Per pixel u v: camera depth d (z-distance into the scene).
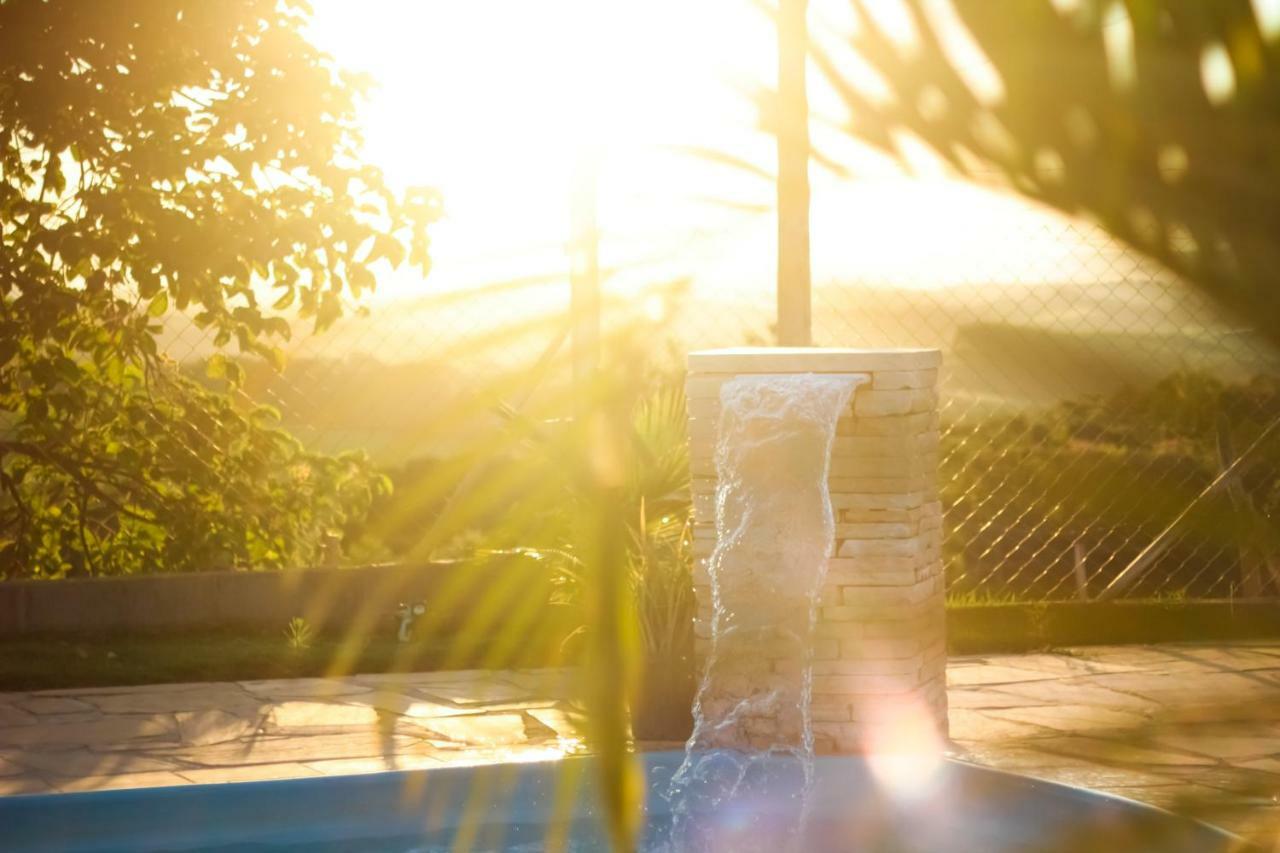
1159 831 1.30
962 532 7.99
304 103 7.75
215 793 4.92
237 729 6.05
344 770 5.38
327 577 7.95
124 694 6.73
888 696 5.57
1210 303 0.81
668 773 5.35
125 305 8.12
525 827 4.89
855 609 5.60
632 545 6.32
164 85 7.86
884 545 5.59
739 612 5.61
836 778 5.24
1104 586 8.11
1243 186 0.75
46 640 7.60
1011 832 4.64
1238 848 1.18
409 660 7.26
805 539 5.54
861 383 5.54
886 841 4.60
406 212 7.88
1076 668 7.15
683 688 5.85
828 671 5.63
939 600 5.95
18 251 8.07
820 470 5.50
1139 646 7.69
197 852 4.76
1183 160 0.76
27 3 7.55
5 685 6.83
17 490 8.59
